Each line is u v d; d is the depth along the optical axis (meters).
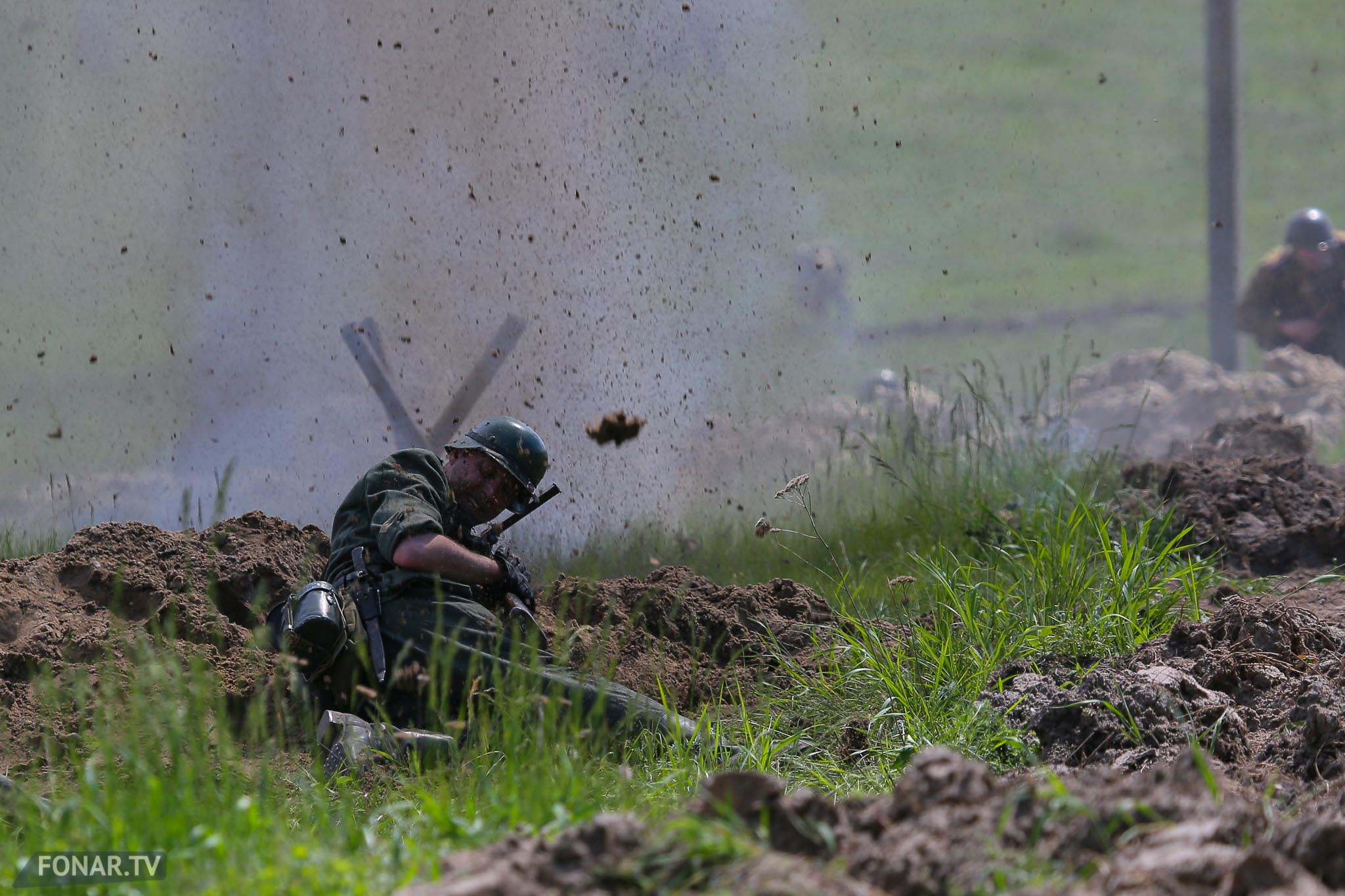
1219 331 58.91
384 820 14.01
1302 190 116.25
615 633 21.03
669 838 10.55
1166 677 16.70
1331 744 14.77
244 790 13.30
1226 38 58.78
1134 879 10.00
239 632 19.22
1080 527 23.02
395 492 19.22
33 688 17.17
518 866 10.46
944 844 10.53
